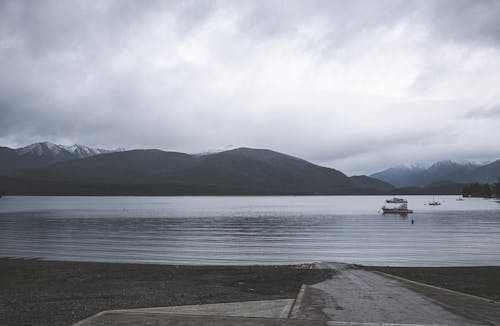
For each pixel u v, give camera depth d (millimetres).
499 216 121688
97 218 111750
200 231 78562
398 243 60750
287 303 15414
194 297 19172
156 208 171375
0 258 45188
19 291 22641
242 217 119375
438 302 15555
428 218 116625
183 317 12453
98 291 22109
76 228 83750
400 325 11844
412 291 18531
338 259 45812
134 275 30531
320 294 17562
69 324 13828
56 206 183250
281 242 62094
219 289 22125
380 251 52344
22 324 13898
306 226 90625
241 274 30203
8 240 63438
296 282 24641
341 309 14164
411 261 44094
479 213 137125
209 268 34719
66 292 21891
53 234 72312
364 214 136750
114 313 13055
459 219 111562
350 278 24609
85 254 49531
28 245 57688
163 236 70125
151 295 20094
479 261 44031
